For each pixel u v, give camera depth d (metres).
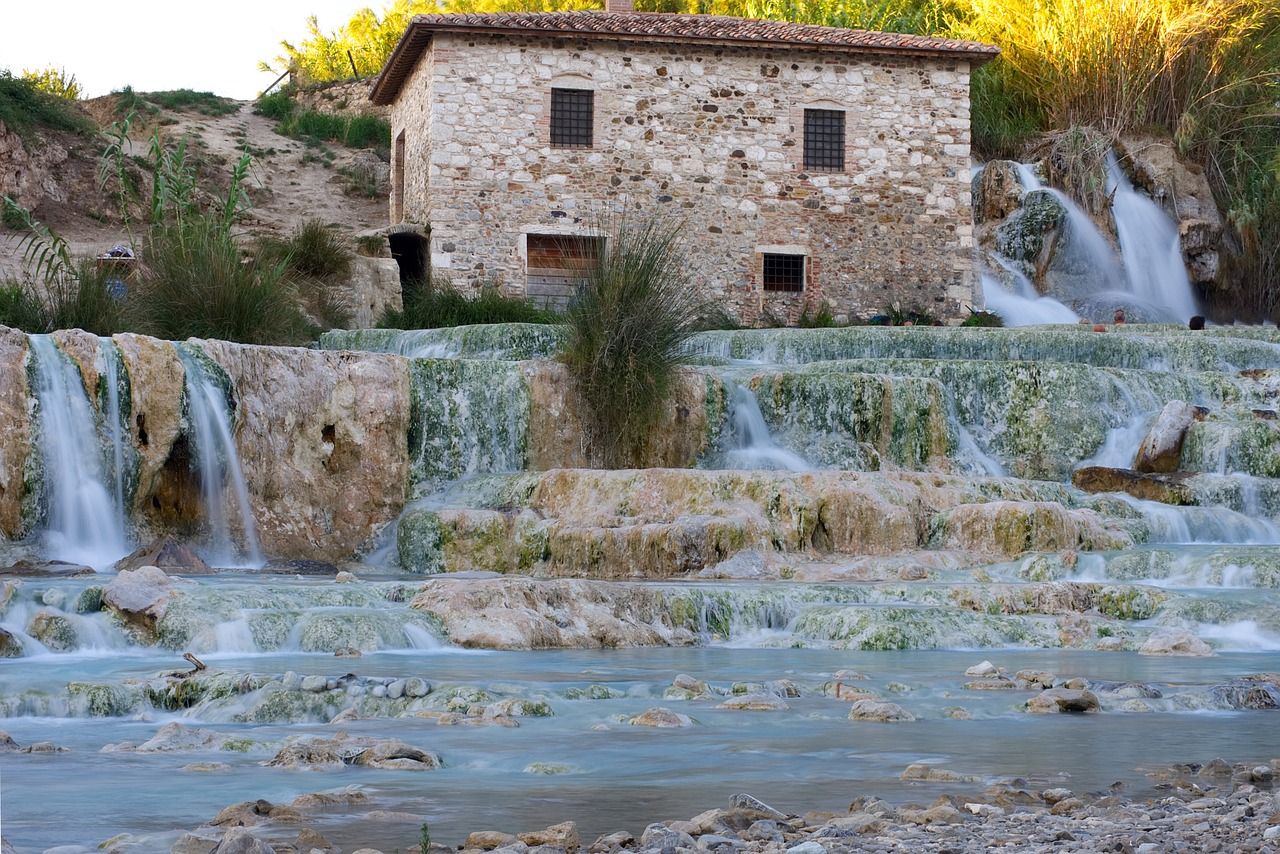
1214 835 4.28
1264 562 11.71
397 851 4.11
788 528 13.19
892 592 11.12
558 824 4.29
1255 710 7.36
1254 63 33.88
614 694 7.43
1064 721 6.91
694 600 10.45
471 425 15.59
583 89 26.33
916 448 16.73
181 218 21.03
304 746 5.66
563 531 13.12
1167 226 31.81
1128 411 17.70
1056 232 30.08
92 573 11.57
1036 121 34.28
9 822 4.54
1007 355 19.95
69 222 28.38
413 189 28.03
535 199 26.03
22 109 29.47
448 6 46.81
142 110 34.22
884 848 4.08
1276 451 16.11
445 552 13.47
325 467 14.80
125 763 5.64
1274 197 32.44
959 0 36.25
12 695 6.90
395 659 8.65
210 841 4.12
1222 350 19.83
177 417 13.59
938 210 27.77
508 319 23.69
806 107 27.25
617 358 16.02
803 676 8.16
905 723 6.80
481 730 6.42
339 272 24.09
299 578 11.96
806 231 27.19
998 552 13.20
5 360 12.86
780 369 17.86
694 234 26.67
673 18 28.08
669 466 16.14
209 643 8.73
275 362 14.62
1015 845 4.14
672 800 4.95
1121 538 13.62
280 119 36.94
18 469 12.70
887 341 20.17
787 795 5.06
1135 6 33.12
